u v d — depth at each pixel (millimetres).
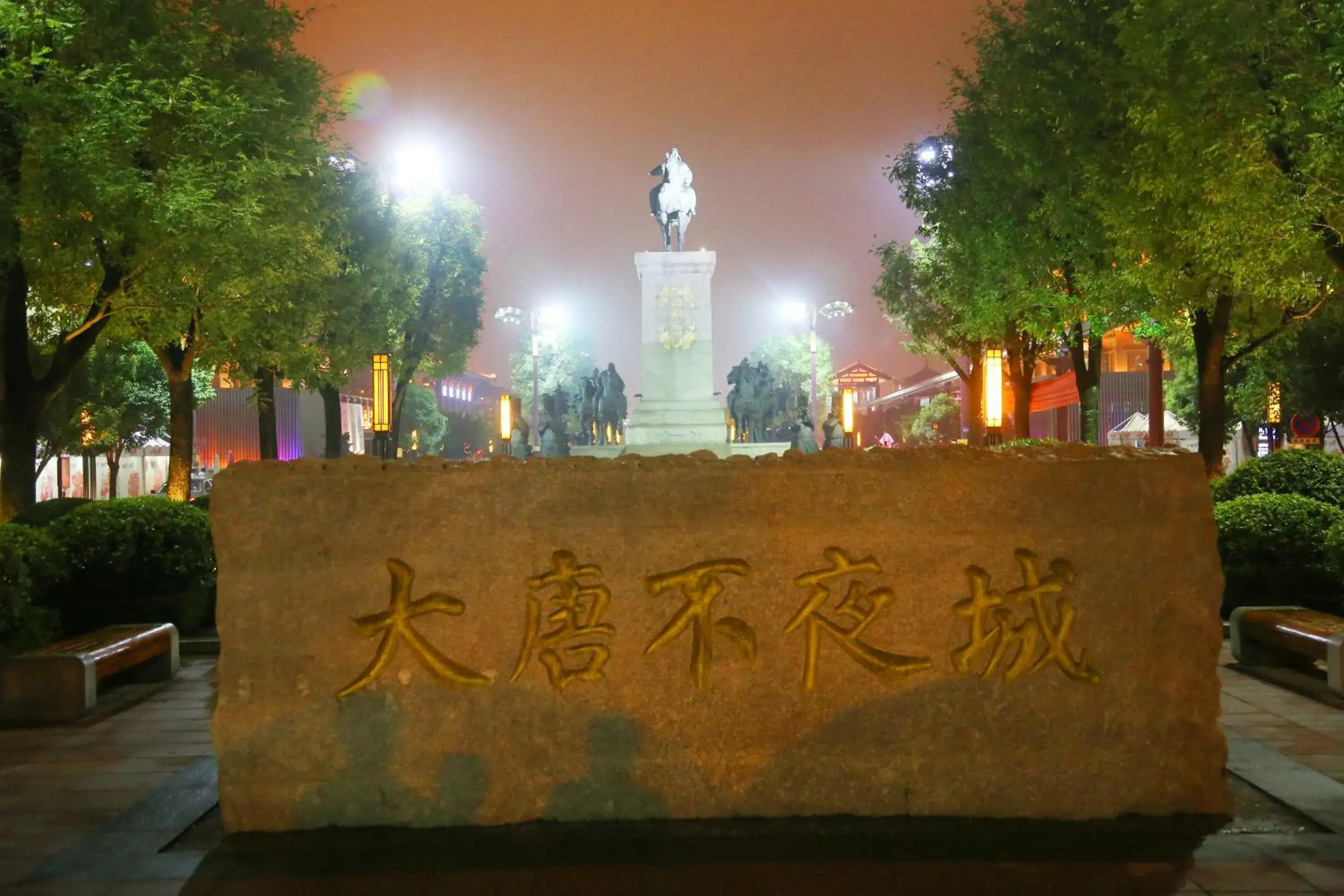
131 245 13633
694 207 29000
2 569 8477
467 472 5395
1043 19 16672
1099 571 5367
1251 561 11188
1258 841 4949
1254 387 24578
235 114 13758
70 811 5676
